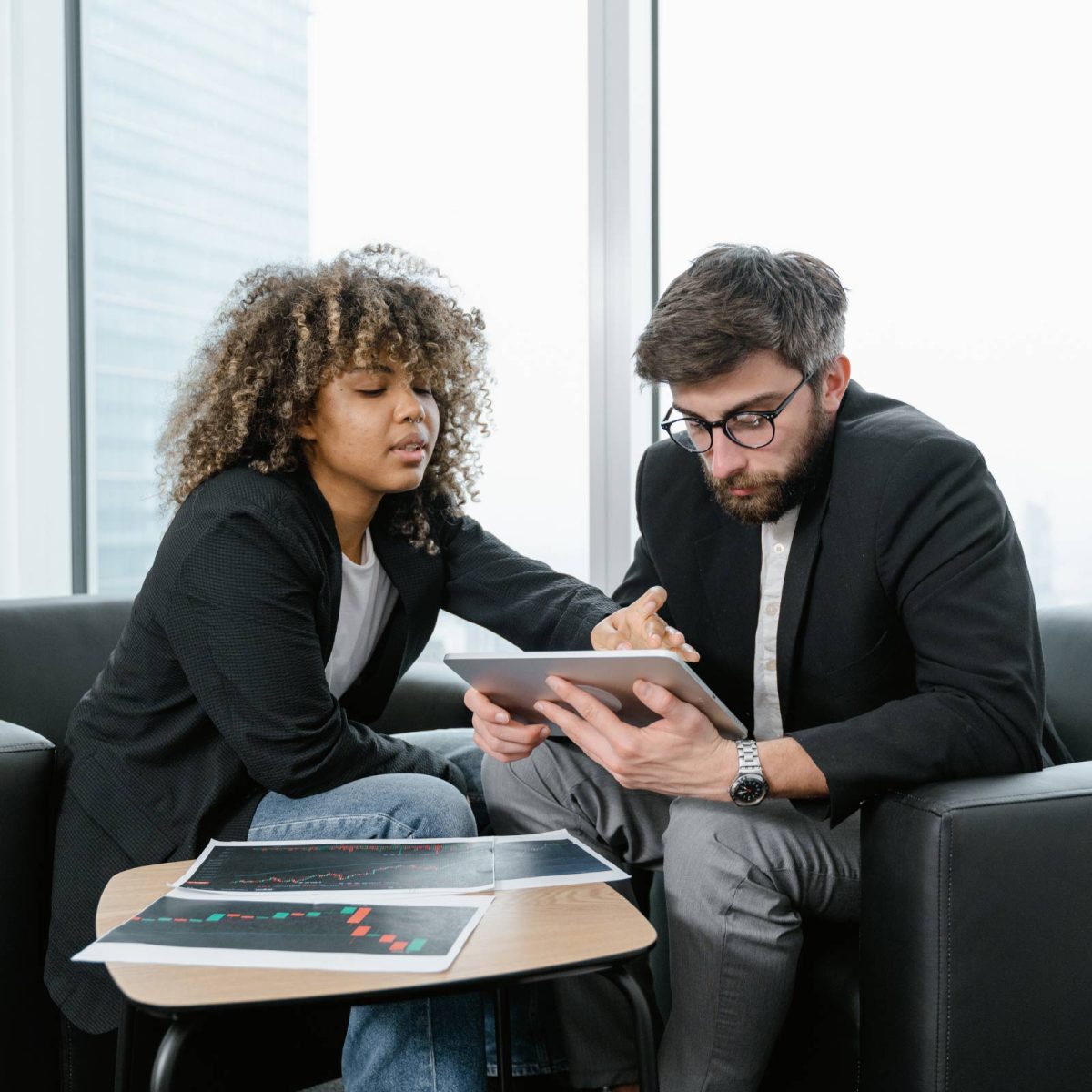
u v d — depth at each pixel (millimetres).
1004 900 1082
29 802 1361
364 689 1563
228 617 1284
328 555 1403
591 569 2139
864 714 1197
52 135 2756
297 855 1152
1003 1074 1089
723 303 1237
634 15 2057
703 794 1164
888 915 1131
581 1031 1277
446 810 1261
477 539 1674
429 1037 1094
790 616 1334
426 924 973
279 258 2529
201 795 1335
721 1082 1192
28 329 2764
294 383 1373
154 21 2680
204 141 2619
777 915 1193
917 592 1227
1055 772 1164
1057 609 1635
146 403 2719
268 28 2521
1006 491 1804
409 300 1466
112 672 1400
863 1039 1169
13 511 2771
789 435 1271
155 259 2697
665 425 1404
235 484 1361
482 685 1270
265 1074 1405
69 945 1307
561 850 1174
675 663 1056
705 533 1449
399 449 1409
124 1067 1093
